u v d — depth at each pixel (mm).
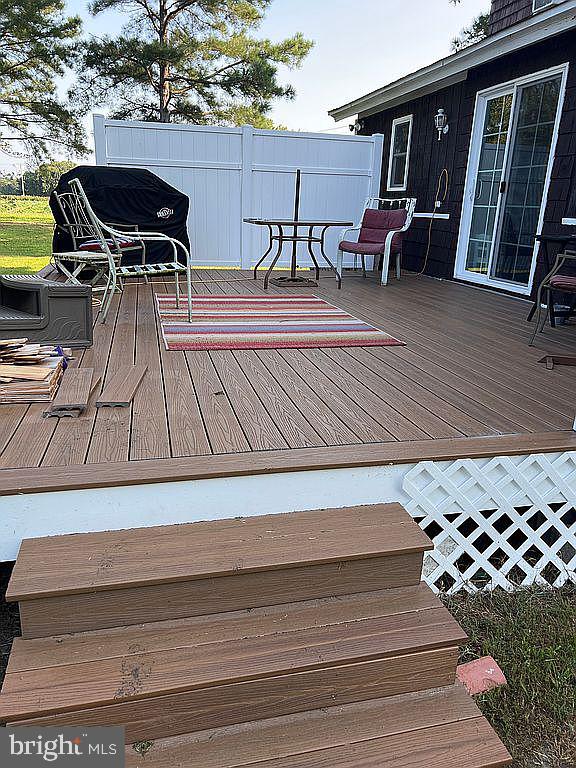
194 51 11734
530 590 2094
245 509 1805
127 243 4738
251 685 1385
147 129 6508
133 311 4293
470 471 1967
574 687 1653
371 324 4156
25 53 10844
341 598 1644
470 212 6301
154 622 1515
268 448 1938
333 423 2201
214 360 3062
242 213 7031
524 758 1473
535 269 5211
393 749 1364
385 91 7551
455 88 6453
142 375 2684
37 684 1308
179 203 5723
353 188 7348
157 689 1316
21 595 1378
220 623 1524
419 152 7371
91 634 1463
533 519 2494
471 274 6266
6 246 11523
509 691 1636
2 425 2066
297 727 1418
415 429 2162
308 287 5871
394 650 1470
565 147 4766
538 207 5188
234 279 6211
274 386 2652
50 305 3027
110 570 1485
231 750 1349
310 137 6992
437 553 2025
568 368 3090
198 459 1822
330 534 1705
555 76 4906
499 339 3762
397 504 1920
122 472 1711
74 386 2398
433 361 3178
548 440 2086
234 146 6781
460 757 1353
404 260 7863
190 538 1660
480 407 2432
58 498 1640
